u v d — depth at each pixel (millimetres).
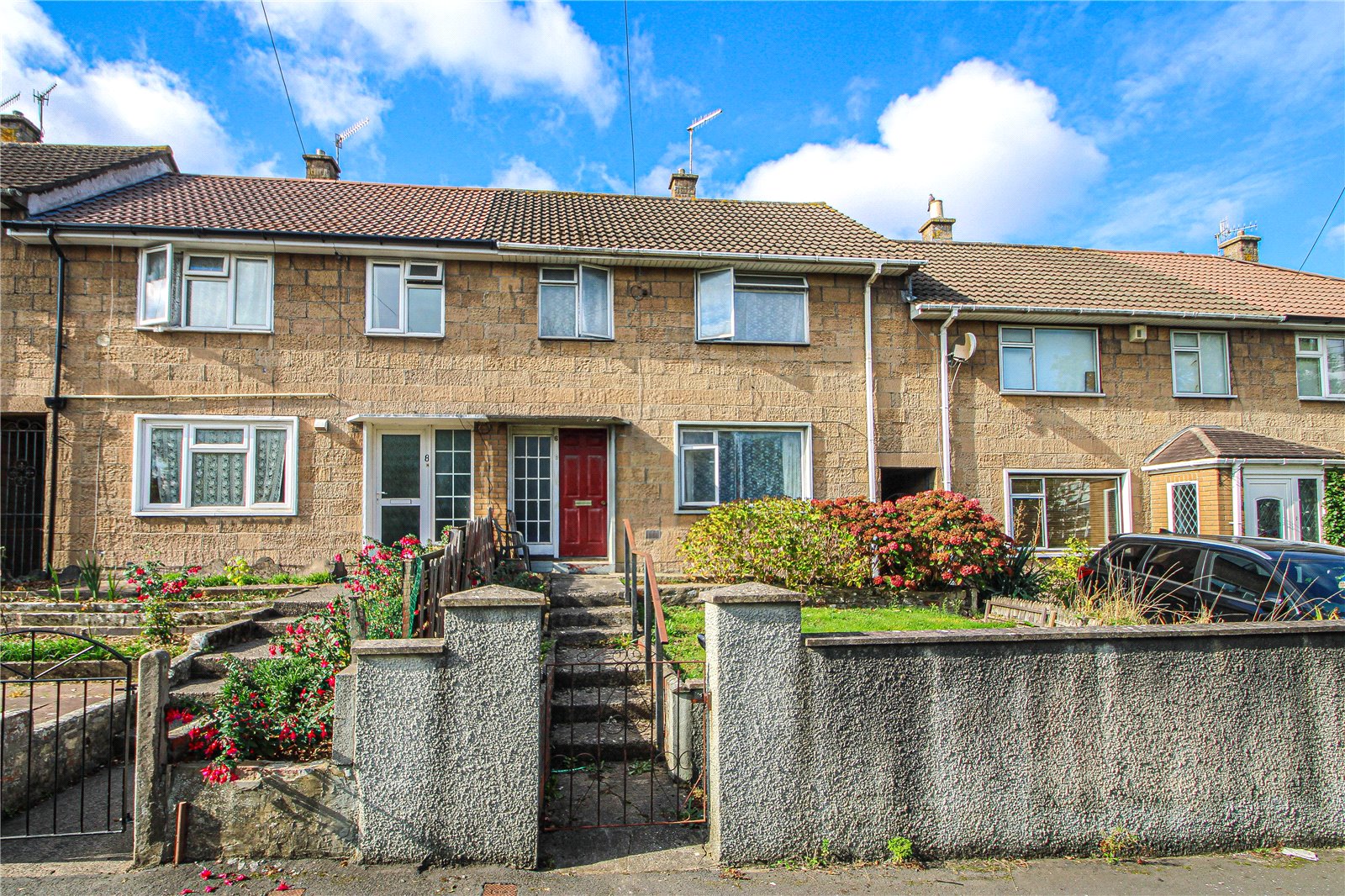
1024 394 13742
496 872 4332
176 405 11484
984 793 4648
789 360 13109
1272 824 4887
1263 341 14602
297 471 11648
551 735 5996
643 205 15633
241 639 8039
